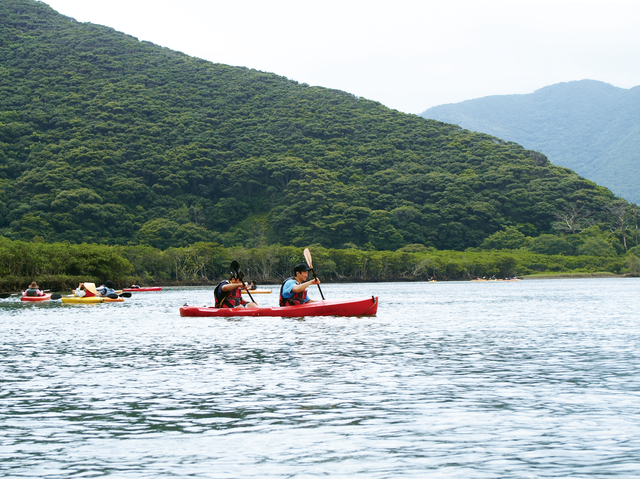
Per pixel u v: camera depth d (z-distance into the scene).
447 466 5.84
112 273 86.25
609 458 6.04
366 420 7.54
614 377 10.40
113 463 6.04
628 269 153.00
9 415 8.00
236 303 24.61
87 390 9.55
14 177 191.12
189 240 165.62
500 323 21.92
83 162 192.38
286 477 5.58
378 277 142.38
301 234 175.12
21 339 17.14
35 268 73.94
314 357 12.75
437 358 12.61
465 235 183.38
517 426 7.24
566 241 168.62
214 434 7.00
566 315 26.67
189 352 13.73
